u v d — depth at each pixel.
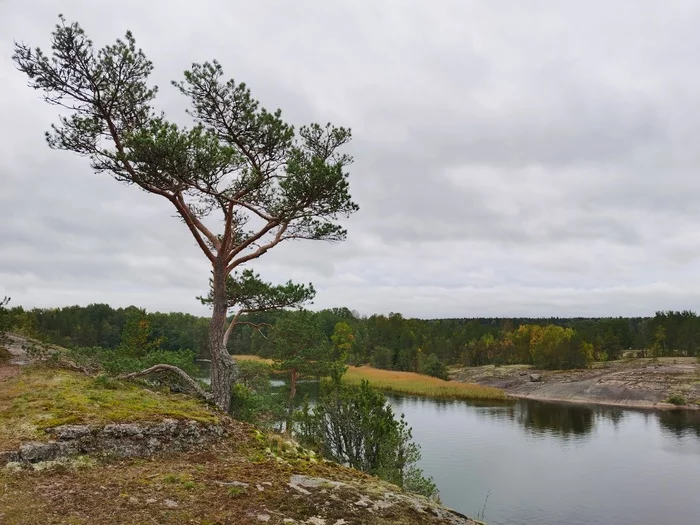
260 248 14.20
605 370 82.31
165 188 12.43
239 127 13.81
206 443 8.45
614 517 21.39
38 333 19.84
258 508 5.70
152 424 8.04
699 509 22.44
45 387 9.61
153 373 12.70
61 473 6.27
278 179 13.34
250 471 7.19
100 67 12.18
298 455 8.96
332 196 13.13
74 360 12.72
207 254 13.62
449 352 115.00
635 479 26.73
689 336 101.25
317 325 32.81
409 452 14.21
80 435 7.19
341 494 6.47
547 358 94.69
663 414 50.81
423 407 53.56
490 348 115.12
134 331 30.25
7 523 4.70
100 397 9.22
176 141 10.99
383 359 96.31
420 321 149.12
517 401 60.91
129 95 13.18
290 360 30.69
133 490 5.96
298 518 5.55
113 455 7.17
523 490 24.72
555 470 28.33
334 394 14.65
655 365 81.81
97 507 5.34
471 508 22.25
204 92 13.51
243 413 14.06
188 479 6.52
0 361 11.91
